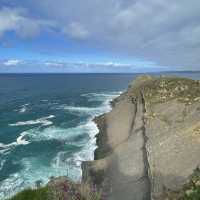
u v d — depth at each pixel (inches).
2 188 993.5
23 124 2054.6
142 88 2119.8
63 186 344.8
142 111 1542.8
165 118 1264.8
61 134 1708.9
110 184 919.7
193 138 931.3
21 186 1009.5
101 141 1467.8
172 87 1836.9
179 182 712.4
